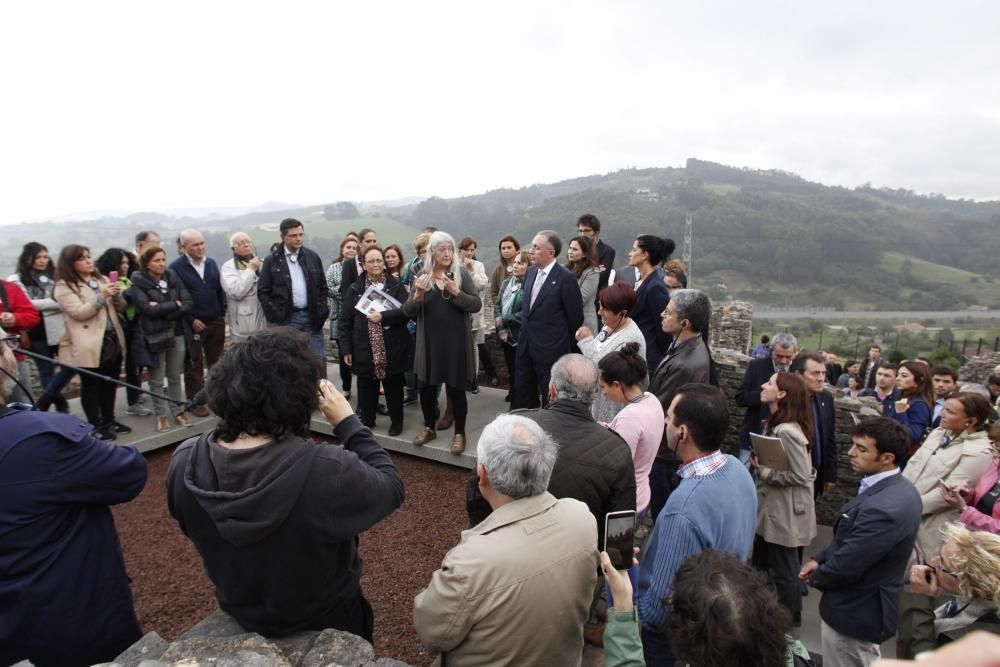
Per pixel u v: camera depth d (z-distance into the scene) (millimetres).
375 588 3611
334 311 7391
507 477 1729
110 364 5164
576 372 2654
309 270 5816
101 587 1825
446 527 4270
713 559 1498
